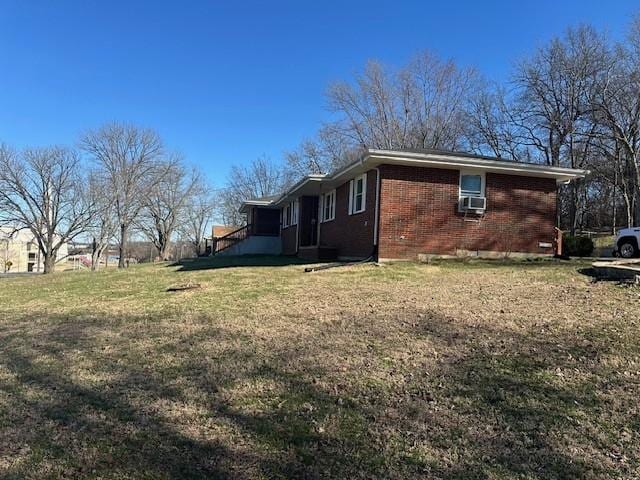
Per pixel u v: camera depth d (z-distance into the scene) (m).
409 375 5.17
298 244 22.64
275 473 3.42
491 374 5.12
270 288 10.73
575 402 4.41
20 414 4.54
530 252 15.30
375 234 14.43
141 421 4.31
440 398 4.60
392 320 7.43
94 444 3.91
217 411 4.47
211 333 7.13
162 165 48.56
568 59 32.16
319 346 6.25
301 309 8.43
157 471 3.48
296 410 4.43
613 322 6.75
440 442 3.81
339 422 4.16
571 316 7.21
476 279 11.15
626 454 3.58
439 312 7.80
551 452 3.63
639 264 11.31
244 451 3.73
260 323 7.58
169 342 6.77
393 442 3.82
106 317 8.67
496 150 36.09
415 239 14.44
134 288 12.08
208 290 10.84
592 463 3.47
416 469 3.45
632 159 29.53
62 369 5.83
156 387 5.12
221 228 45.16
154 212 47.47
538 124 34.16
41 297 11.87
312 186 19.11
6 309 10.41
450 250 14.68
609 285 9.42
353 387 4.90
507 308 7.92
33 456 3.74
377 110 35.66
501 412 4.29
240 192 56.09
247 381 5.16
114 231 43.22
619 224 37.38
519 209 15.29
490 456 3.60
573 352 5.67
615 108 30.45
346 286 10.66
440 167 14.60
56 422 4.34
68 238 42.56
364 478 3.35
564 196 37.78
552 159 33.81
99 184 41.75
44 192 40.56
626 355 5.48
